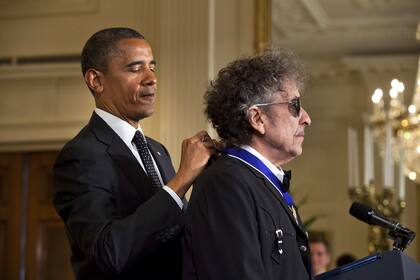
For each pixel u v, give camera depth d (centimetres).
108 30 362
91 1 741
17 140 754
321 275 315
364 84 1189
